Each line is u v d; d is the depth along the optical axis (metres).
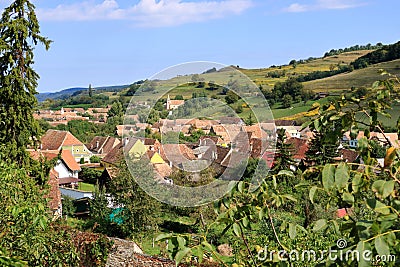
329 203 2.65
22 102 17.31
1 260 3.64
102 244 13.42
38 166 17.62
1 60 17.03
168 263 12.89
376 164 2.53
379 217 2.02
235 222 2.88
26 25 17.38
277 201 2.89
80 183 44.88
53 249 7.00
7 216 5.68
